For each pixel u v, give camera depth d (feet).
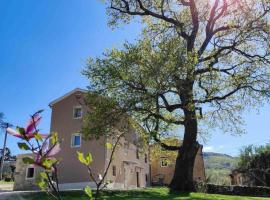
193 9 89.86
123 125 81.87
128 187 135.85
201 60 85.71
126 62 76.02
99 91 80.64
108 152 119.14
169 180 187.01
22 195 72.18
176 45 77.05
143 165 162.40
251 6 82.53
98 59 81.92
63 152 123.44
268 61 85.10
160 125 85.97
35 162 6.63
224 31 89.66
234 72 87.76
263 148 193.47
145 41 80.43
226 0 85.30
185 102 78.69
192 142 89.04
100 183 8.63
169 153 100.78
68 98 131.64
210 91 81.56
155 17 91.15
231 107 89.92
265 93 84.33
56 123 129.59
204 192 88.38
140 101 74.84
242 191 90.22
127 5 91.09
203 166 191.42
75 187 117.08
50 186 7.25
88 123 83.97
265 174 184.03
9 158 225.76
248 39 85.10
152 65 73.15
